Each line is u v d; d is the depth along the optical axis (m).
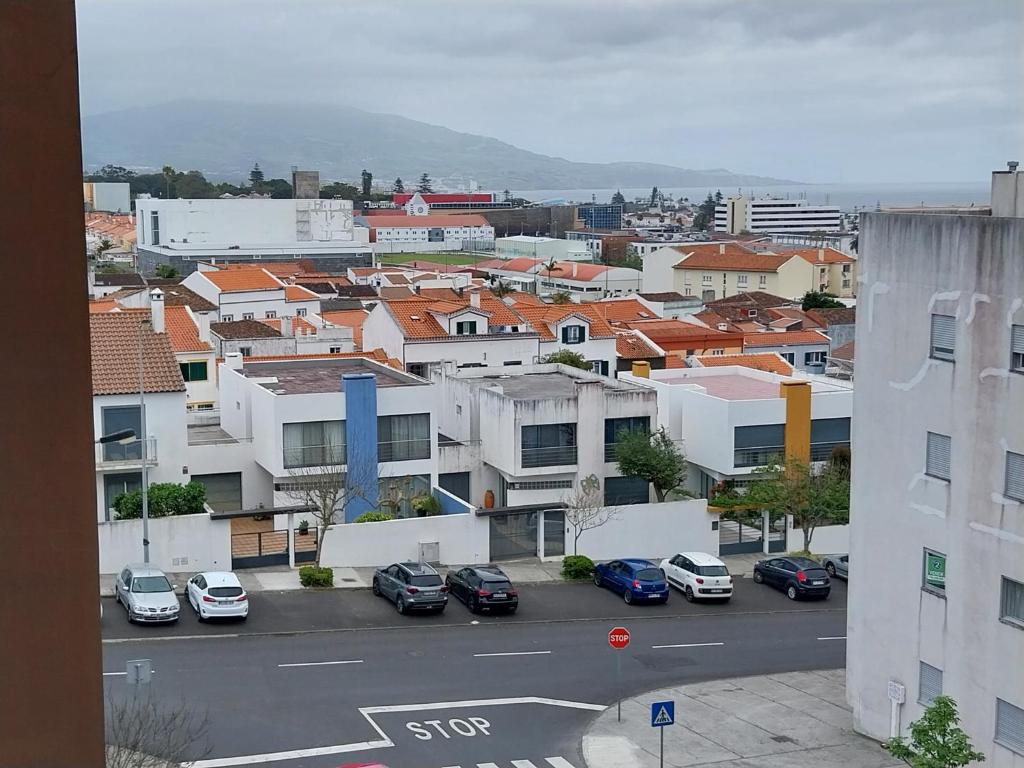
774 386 61.28
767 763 27.20
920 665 27.47
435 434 50.81
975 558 25.78
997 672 25.30
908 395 27.50
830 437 55.50
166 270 146.38
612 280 159.88
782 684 32.81
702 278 156.25
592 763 26.72
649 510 48.25
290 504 47.16
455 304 75.69
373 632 35.97
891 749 22.97
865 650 29.09
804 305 124.94
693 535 49.12
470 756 26.72
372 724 28.25
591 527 47.12
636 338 80.88
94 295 93.56
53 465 6.71
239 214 174.12
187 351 65.94
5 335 6.56
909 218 27.19
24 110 6.49
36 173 6.55
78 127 6.61
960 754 22.08
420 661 33.34
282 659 32.75
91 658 6.85
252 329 77.31
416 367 70.50
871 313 28.55
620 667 32.00
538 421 51.28
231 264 149.75
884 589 28.47
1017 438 24.64
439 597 38.03
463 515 45.25
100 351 45.00
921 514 27.23
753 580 45.44
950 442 26.42
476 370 61.12
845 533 51.78
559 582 43.56
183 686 29.95
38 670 6.75
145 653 32.50
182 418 44.84
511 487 51.75
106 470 43.47
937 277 26.50
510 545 46.53
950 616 26.48
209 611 35.50
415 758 26.41
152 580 36.12
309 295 102.19
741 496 50.62
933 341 26.80
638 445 51.62
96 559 6.84
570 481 52.28
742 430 53.38
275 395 47.75
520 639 36.16
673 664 34.34
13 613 6.68
